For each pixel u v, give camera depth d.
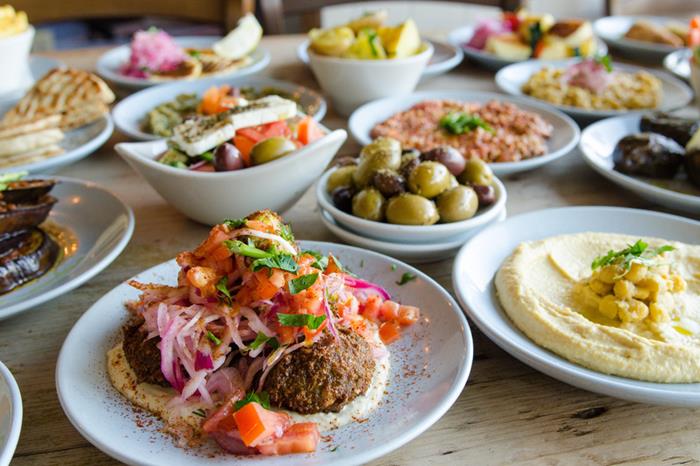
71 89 0.66
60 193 0.51
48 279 0.44
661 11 1.70
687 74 0.81
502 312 0.39
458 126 0.60
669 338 0.35
